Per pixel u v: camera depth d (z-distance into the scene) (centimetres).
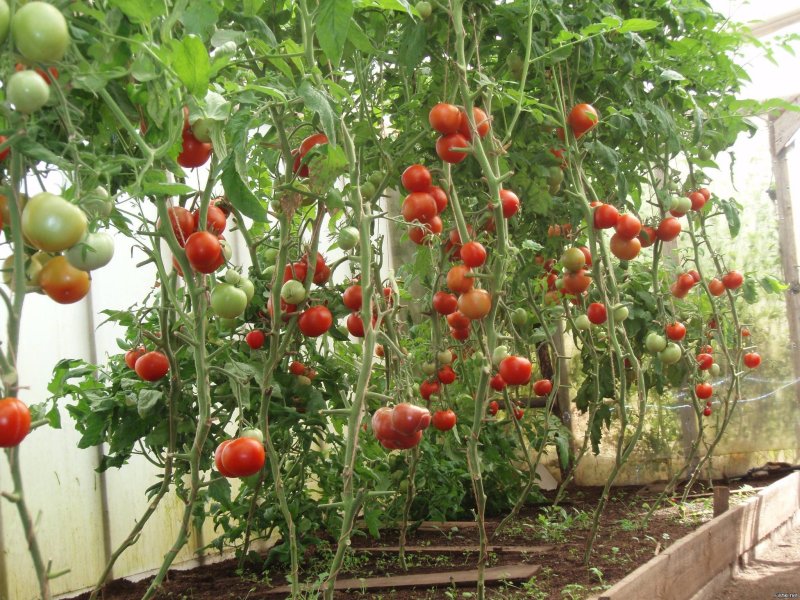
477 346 276
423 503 326
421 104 220
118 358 238
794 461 438
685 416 438
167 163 124
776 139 436
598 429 334
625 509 356
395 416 151
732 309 329
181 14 113
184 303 206
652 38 251
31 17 83
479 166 219
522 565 252
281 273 165
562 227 259
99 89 101
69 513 261
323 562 267
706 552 277
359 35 159
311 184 149
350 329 198
